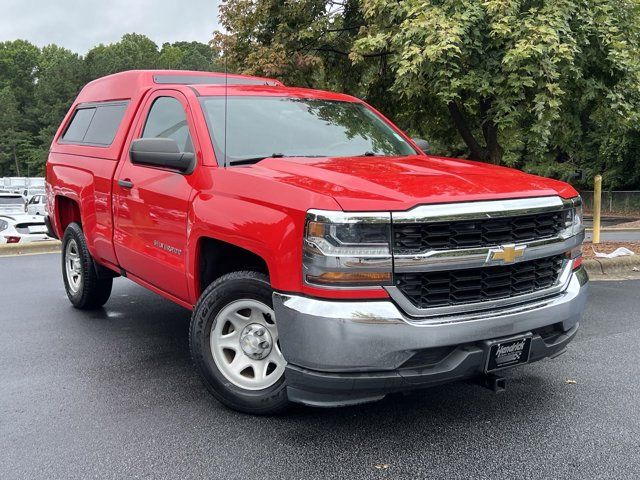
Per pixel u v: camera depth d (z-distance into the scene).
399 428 3.56
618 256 8.89
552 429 3.54
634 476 3.02
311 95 5.12
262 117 4.52
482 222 3.28
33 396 4.07
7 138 99.31
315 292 3.12
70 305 6.64
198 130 4.18
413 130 12.09
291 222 3.24
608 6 8.29
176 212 4.14
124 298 6.95
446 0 8.00
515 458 3.20
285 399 3.56
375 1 8.76
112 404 3.93
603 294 7.14
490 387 3.40
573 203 3.77
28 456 3.25
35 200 31.83
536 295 3.54
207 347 3.78
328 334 3.07
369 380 3.10
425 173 3.69
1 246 10.91
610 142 30.25
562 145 10.83
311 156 4.27
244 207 3.54
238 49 13.58
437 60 7.75
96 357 4.88
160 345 5.20
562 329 3.71
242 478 3.02
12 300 6.89
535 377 4.39
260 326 3.64
